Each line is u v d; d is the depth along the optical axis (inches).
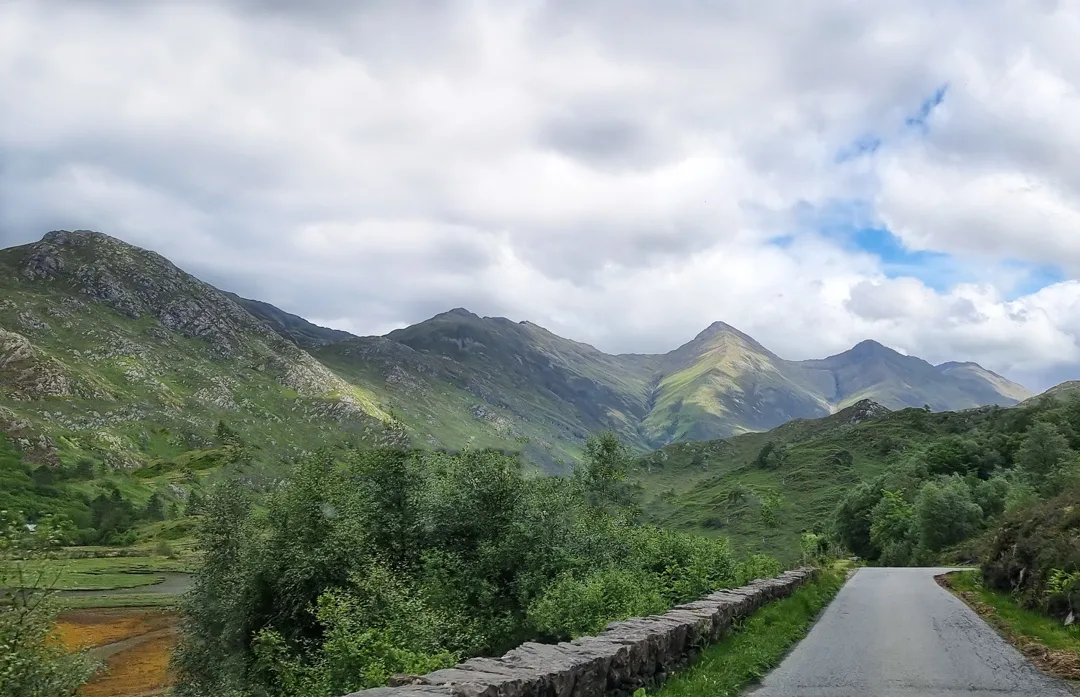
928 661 462.3
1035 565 781.3
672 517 5561.0
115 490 6112.2
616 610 617.3
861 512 3794.3
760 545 4050.2
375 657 556.1
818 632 601.9
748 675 401.4
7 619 661.9
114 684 1350.9
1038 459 3430.1
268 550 862.5
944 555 2509.8
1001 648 520.7
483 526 901.2
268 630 774.5
